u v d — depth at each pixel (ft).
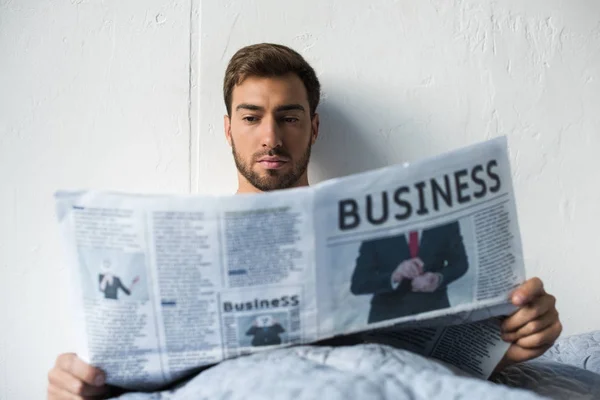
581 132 3.71
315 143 3.59
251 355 2.13
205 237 2.01
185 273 2.03
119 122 3.44
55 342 3.39
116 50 3.43
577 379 2.53
